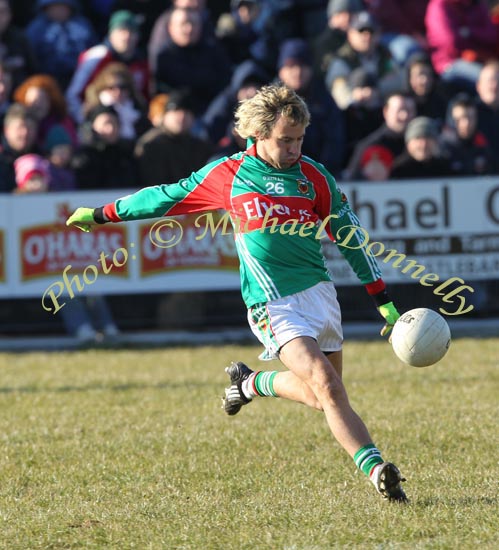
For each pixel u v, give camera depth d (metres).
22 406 27.58
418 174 41.25
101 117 40.38
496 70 46.75
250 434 23.34
